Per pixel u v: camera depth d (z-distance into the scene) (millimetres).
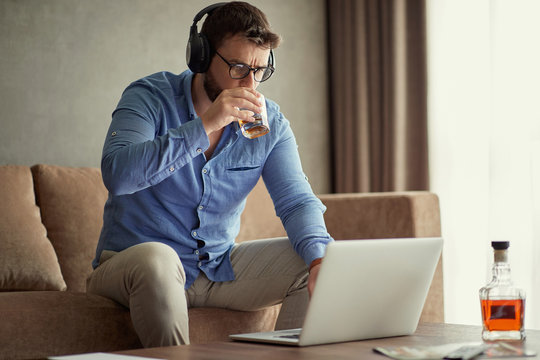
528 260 2957
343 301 1233
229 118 1577
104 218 1883
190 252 1863
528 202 2971
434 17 3385
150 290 1508
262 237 2787
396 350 1111
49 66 2768
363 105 3582
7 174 2289
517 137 3006
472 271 3215
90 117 2865
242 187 1903
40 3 2756
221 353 1132
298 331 1393
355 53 3600
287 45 3549
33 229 2223
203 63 1741
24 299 1667
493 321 1238
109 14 2928
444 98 3350
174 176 1810
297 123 3584
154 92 1870
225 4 1781
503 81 3049
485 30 3199
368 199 2654
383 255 1264
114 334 1702
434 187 3381
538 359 1053
